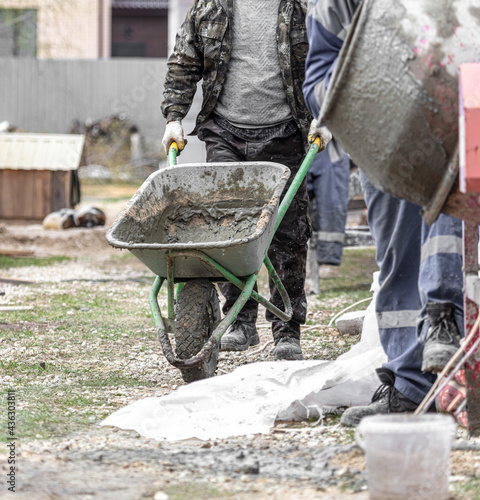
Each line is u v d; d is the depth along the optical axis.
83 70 41.12
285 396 5.06
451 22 3.79
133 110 41.16
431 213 3.95
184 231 6.25
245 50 6.61
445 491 3.52
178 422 4.82
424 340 4.40
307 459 4.20
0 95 41.25
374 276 6.12
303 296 6.75
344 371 5.23
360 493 3.67
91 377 6.16
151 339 7.69
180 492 3.70
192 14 6.70
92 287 11.12
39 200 20.09
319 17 4.59
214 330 5.55
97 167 36.59
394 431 3.49
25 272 12.64
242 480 3.88
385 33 3.80
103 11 45.22
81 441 4.54
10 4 41.81
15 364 6.52
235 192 6.23
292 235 6.65
